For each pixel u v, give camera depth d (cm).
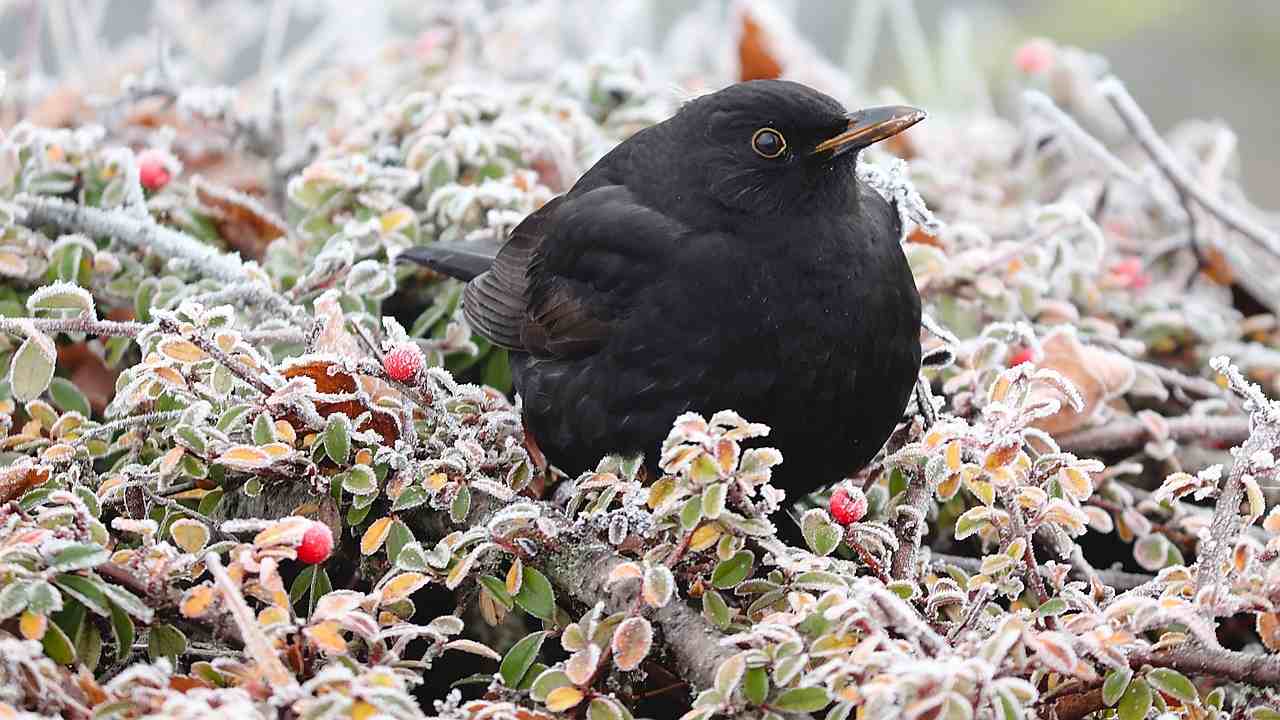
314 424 643
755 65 1112
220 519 693
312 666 539
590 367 708
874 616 523
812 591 577
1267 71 1485
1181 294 973
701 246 686
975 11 1491
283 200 991
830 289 678
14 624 551
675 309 682
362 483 630
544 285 741
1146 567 740
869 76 1524
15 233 779
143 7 1466
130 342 794
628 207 716
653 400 689
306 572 636
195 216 873
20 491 605
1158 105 1495
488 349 857
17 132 834
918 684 473
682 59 1282
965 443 612
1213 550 570
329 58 1358
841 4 1579
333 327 700
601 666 572
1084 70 1151
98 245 821
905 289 701
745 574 578
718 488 541
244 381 650
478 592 661
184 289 783
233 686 525
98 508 606
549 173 955
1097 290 913
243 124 1002
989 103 1420
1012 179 1076
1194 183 905
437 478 627
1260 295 970
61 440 662
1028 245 848
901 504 688
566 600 646
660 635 596
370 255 859
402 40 1148
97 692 514
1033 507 614
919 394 749
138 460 688
